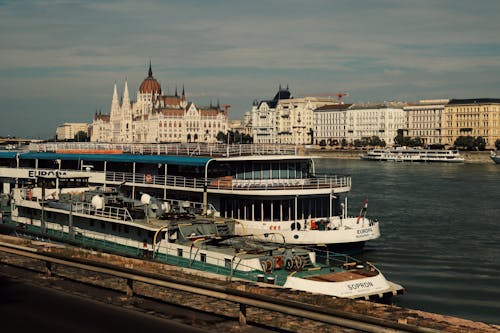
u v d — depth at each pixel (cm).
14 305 2347
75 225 4878
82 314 2227
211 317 2219
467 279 4859
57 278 2848
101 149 6831
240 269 3572
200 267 3819
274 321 2225
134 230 4388
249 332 2031
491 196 11231
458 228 7444
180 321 2145
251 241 4000
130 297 2469
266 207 4978
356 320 1817
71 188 5338
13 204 5494
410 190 12475
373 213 8794
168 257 4034
